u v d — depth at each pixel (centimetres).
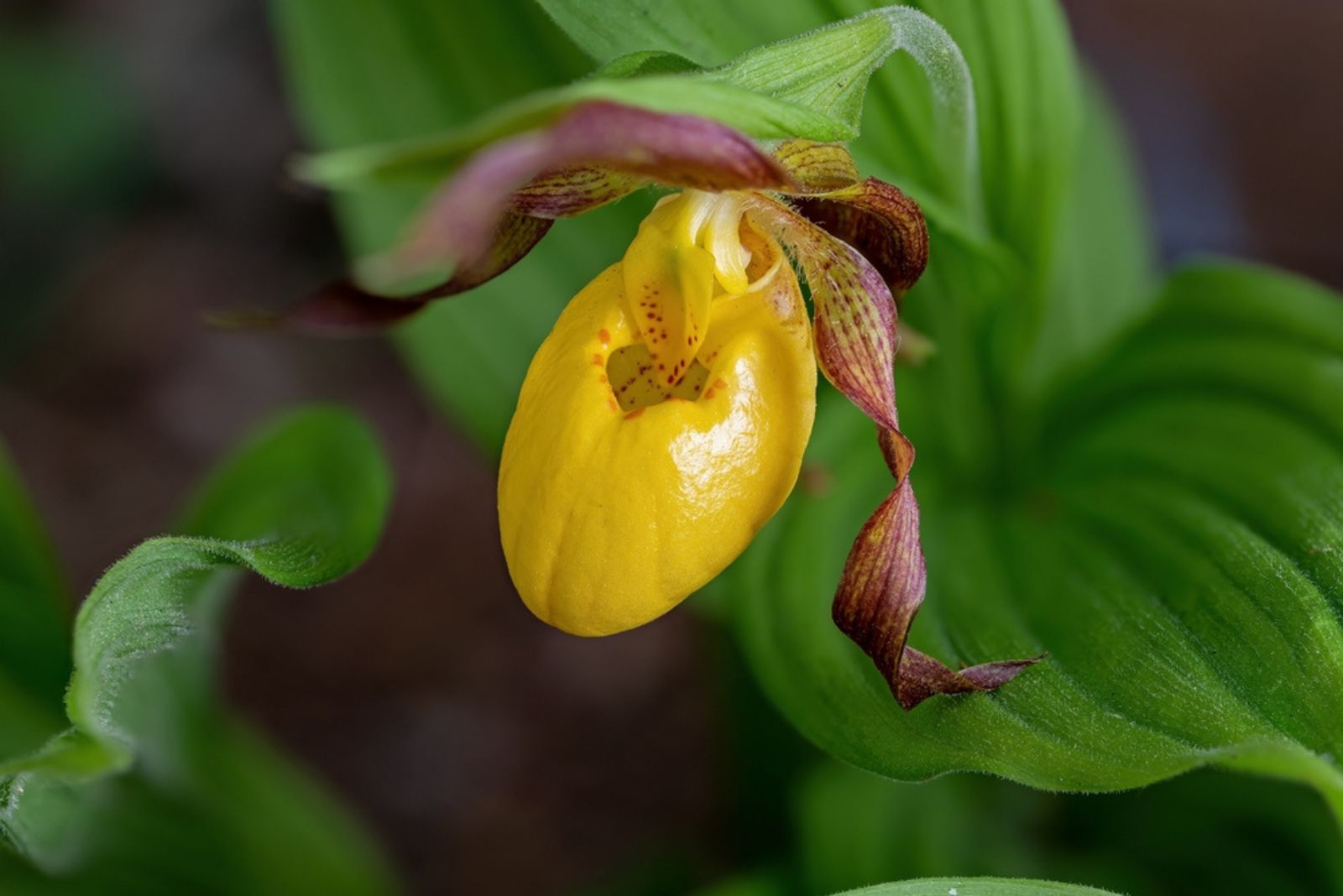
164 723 34
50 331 55
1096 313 37
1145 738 29
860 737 30
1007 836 34
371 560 48
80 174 58
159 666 33
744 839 37
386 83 34
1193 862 34
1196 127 52
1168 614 30
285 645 46
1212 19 54
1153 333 33
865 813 34
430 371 34
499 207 29
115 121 59
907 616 29
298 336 56
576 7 30
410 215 34
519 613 47
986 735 29
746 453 29
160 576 29
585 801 42
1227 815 34
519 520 29
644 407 30
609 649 45
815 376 30
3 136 57
